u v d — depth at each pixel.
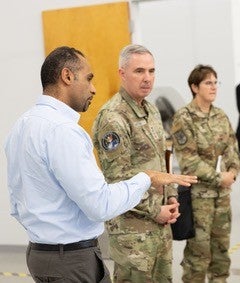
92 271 1.81
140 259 2.33
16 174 1.81
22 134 1.76
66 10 4.41
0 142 4.80
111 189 1.70
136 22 4.34
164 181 1.87
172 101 6.20
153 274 2.47
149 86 2.34
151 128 2.38
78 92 1.79
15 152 1.79
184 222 2.95
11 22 4.62
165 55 6.27
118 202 1.70
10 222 4.84
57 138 1.66
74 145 1.65
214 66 6.10
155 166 2.36
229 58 6.04
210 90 3.12
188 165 3.08
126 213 2.33
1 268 4.35
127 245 2.34
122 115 2.29
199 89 3.13
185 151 3.10
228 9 5.98
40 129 1.70
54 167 1.66
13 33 4.62
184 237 2.97
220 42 6.07
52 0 4.46
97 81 4.36
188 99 6.18
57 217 1.73
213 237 3.25
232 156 3.22
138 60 2.31
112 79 4.31
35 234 1.77
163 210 2.31
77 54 1.79
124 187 1.74
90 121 4.39
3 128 4.77
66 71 1.76
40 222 1.74
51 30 4.47
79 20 4.38
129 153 2.28
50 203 1.73
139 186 1.78
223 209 3.18
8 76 4.70
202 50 6.14
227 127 3.22
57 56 1.77
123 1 4.27
